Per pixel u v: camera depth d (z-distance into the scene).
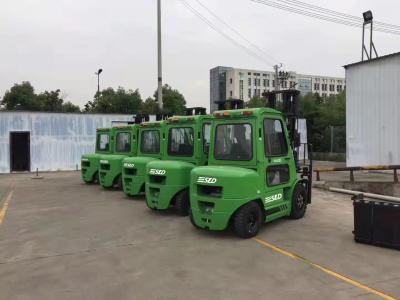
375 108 17.41
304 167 10.10
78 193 14.24
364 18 20.05
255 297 5.02
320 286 5.34
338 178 16.25
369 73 17.61
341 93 44.88
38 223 9.45
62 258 6.73
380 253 6.74
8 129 23.08
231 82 74.62
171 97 50.00
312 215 9.82
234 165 8.30
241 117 8.23
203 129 10.28
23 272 6.09
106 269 6.15
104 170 14.78
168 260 6.52
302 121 26.34
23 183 17.83
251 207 7.78
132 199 12.66
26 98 53.69
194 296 5.09
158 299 5.02
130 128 14.59
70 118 24.50
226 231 8.34
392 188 13.30
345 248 7.04
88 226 9.03
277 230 8.35
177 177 9.79
